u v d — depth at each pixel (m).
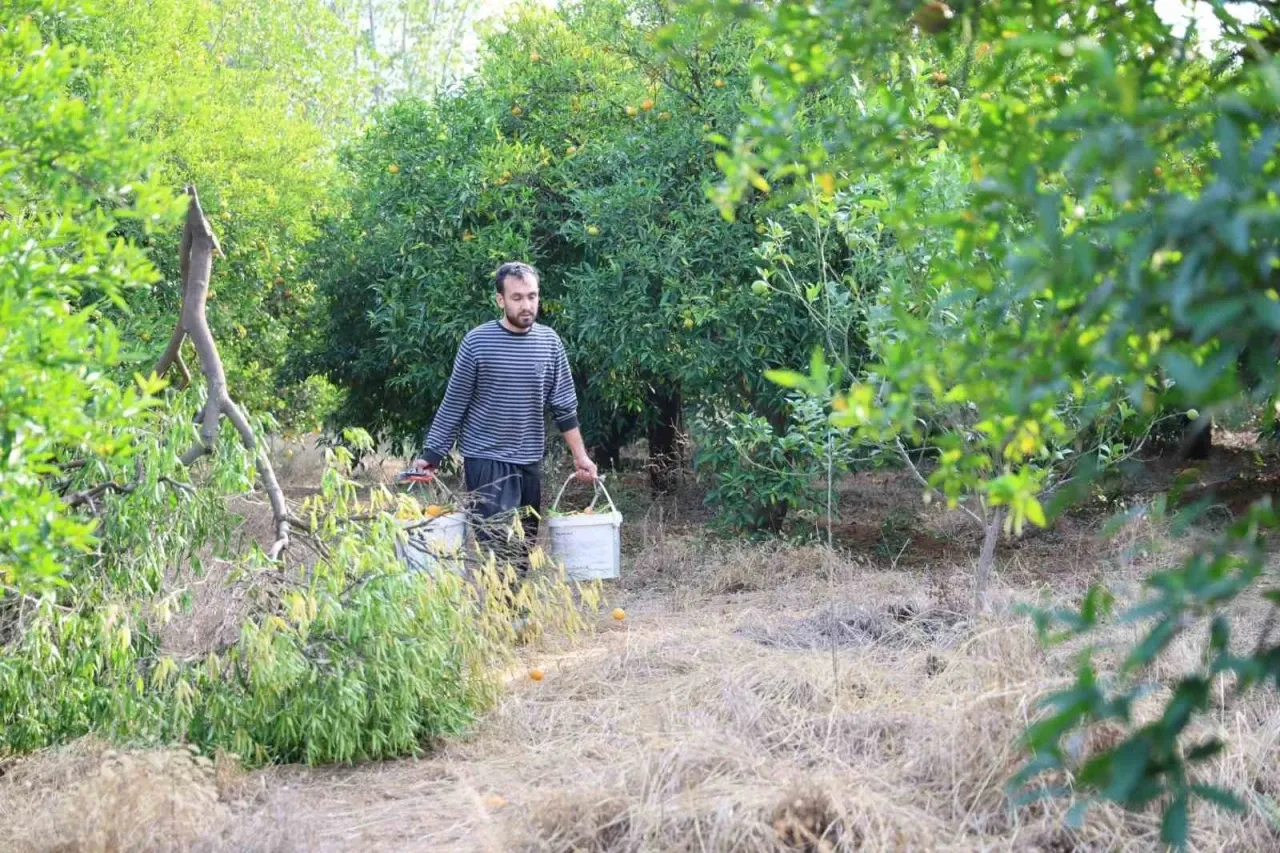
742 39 8.08
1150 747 1.31
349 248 11.12
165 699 3.97
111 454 2.75
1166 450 10.62
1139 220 1.28
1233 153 1.16
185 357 8.43
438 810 3.63
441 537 4.96
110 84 2.96
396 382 9.75
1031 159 1.42
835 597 6.38
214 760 3.86
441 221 9.30
